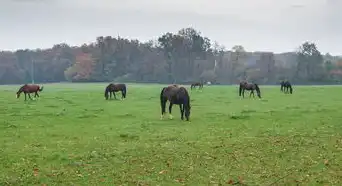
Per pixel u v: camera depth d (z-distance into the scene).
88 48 170.88
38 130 25.59
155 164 16.58
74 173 15.27
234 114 33.84
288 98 54.78
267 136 22.97
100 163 16.78
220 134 23.80
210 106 42.38
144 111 37.19
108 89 53.66
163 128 26.31
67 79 163.12
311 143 20.69
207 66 163.12
